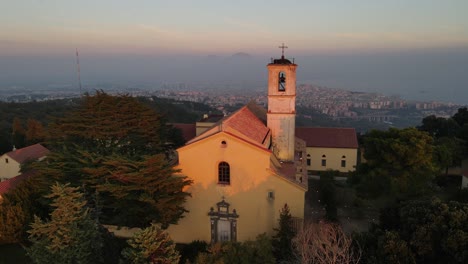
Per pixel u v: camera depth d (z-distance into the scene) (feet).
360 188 118.73
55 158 106.52
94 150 112.88
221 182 103.81
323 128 187.11
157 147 129.90
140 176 90.99
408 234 73.56
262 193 101.30
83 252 79.20
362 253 75.15
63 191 79.66
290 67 125.08
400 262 68.95
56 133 119.65
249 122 123.44
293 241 82.38
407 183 110.42
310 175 175.83
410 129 120.37
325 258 73.00
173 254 74.43
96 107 120.88
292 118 128.88
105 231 91.61
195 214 105.91
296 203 100.07
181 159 103.65
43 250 78.48
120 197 92.79
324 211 126.62
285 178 98.99
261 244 81.35
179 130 177.88
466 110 207.82
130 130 123.24
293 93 127.65
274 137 130.93
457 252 65.87
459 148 160.56
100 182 97.19
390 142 113.60
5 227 102.89
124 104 125.59
